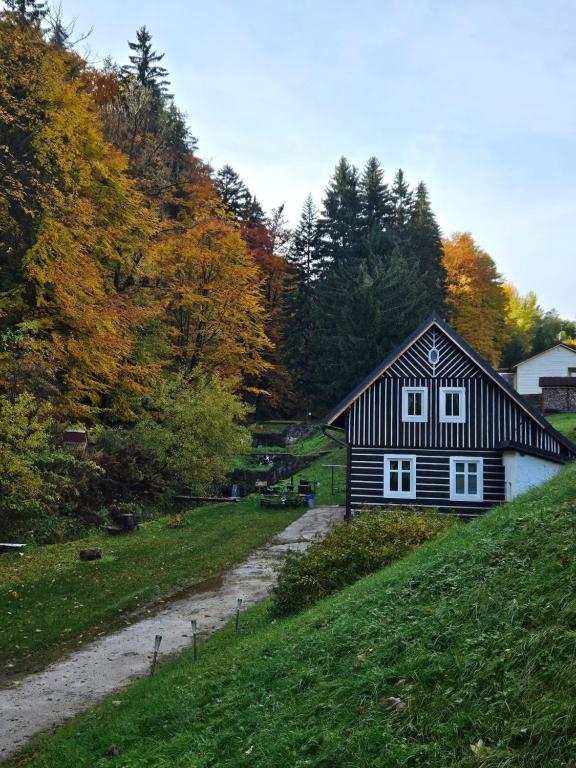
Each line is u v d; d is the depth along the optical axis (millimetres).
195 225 43094
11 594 17625
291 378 63188
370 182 75750
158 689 10289
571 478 13070
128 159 42031
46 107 30391
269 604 15148
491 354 76562
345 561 13766
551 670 6043
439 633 7766
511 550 9328
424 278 62156
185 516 31156
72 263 29891
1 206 27266
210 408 35594
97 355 30641
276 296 64812
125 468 31172
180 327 43812
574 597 7047
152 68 63062
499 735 5637
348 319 52438
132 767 7766
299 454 47875
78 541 24922
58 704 10938
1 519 23766
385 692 7055
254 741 7273
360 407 27859
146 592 17969
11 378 24344
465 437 26984
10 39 29219
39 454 23562
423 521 15492
